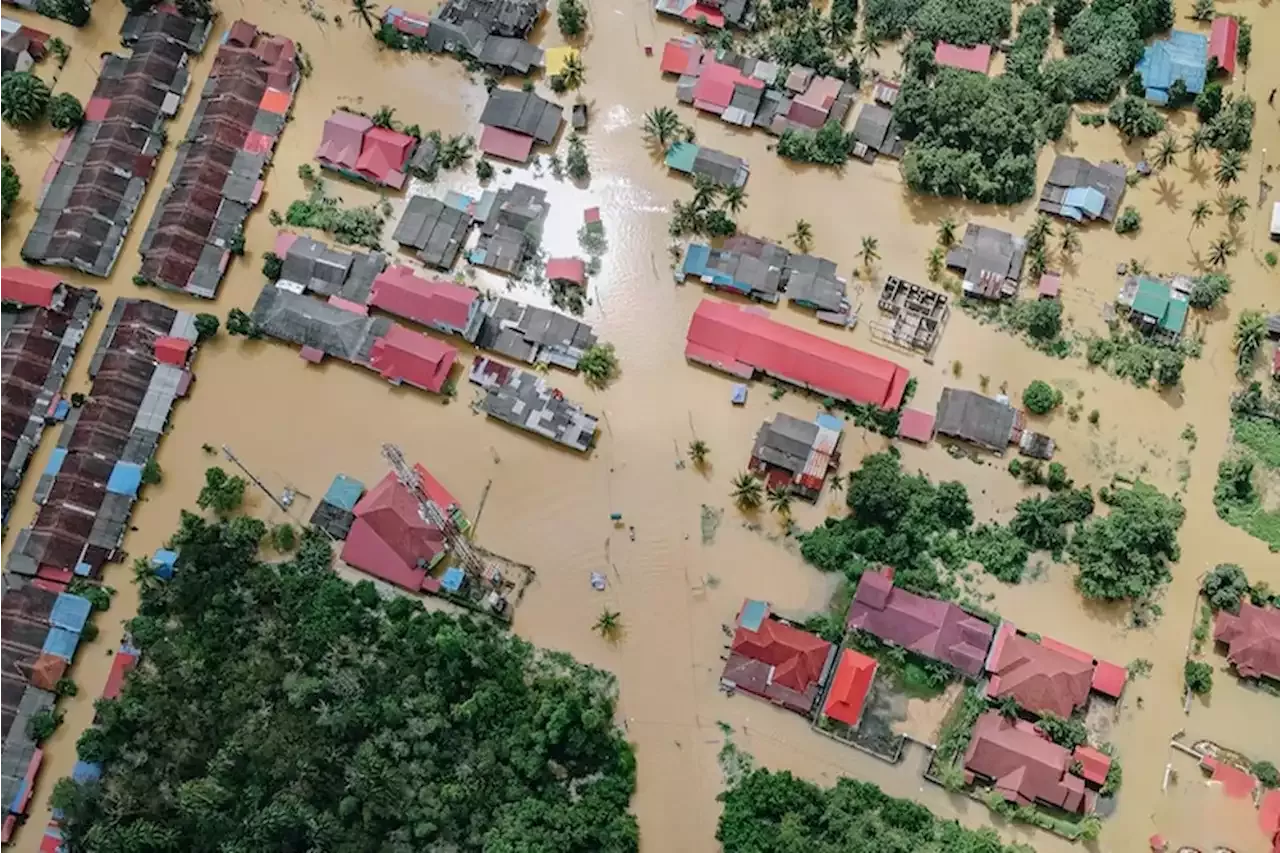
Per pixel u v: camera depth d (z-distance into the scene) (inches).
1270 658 3257.9
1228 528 3472.0
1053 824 3216.0
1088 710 3326.8
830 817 3161.9
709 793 3319.4
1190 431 3567.9
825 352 3614.7
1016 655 3292.3
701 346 3703.3
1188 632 3388.3
